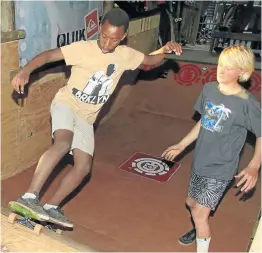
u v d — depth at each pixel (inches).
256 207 164.6
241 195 173.0
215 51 306.3
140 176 184.1
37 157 185.9
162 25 310.5
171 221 150.9
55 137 101.0
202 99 103.3
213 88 99.8
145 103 274.8
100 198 162.6
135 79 282.2
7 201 151.0
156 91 277.0
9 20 146.0
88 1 200.1
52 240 86.3
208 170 102.2
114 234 139.7
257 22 307.0
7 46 148.6
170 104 270.2
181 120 261.1
